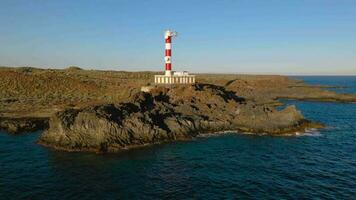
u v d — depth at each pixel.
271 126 75.38
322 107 124.56
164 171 47.66
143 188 41.28
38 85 129.88
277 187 42.12
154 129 65.38
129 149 58.94
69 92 126.94
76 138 59.16
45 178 44.12
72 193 39.44
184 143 64.06
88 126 60.00
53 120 62.22
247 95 124.38
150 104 75.75
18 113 87.44
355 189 41.69
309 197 39.16
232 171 48.03
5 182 42.56
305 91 166.62
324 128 79.94
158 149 59.47
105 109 63.84
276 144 64.25
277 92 166.25
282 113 79.62
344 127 82.25
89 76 178.25
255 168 49.50
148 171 47.59
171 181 43.75
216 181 43.97
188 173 46.97
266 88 172.88
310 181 44.31
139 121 64.50
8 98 107.75
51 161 51.47
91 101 103.31
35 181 43.06
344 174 47.19
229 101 84.00
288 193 40.25
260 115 77.88
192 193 39.97
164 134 66.25
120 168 48.75
